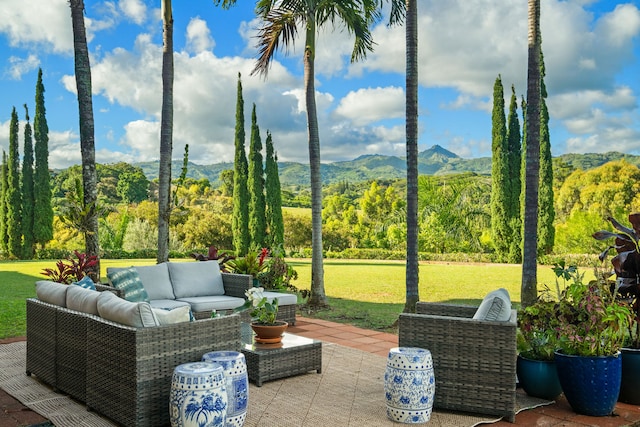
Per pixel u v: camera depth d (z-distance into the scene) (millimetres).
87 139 7461
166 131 8609
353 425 3443
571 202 27078
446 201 23906
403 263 22766
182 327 3430
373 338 6355
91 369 3658
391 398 3514
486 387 3602
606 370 3600
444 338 3725
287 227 30188
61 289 4355
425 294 11750
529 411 3771
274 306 4805
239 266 8719
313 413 3678
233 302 6352
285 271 8867
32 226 27266
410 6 7055
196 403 2979
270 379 4414
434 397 3750
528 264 6430
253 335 5141
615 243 4539
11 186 27047
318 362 4766
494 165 22344
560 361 3732
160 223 8586
